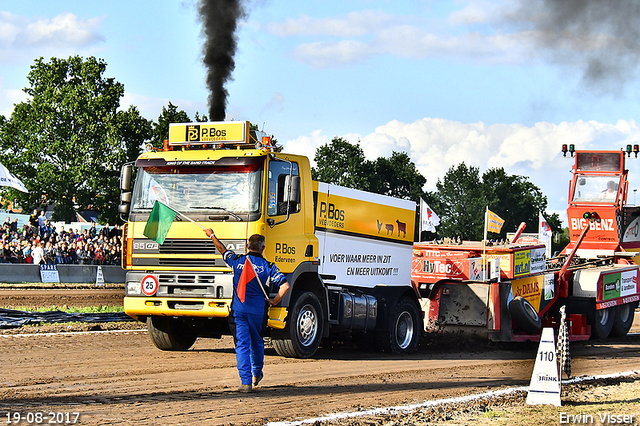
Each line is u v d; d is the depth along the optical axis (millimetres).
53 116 58344
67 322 15719
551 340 8078
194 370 9727
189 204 10633
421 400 8047
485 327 13727
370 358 12086
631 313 18062
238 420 6684
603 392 8938
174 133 11242
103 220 58375
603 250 19094
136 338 13305
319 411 7215
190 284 10453
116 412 6855
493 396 8453
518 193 103062
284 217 10812
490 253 14367
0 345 11586
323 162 88062
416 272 14445
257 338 8211
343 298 11969
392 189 98188
